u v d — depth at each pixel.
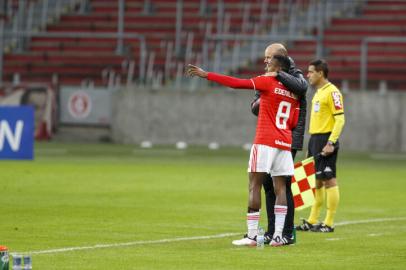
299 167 41.81
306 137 103.00
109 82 124.50
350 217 49.66
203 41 125.38
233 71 121.44
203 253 35.75
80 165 81.75
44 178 68.81
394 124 108.12
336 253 36.28
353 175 76.75
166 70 122.44
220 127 112.81
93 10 134.12
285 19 127.19
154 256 34.84
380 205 55.50
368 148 108.88
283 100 37.28
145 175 73.00
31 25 133.12
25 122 85.75
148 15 131.50
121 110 114.94
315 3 126.12
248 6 128.00
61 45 130.88
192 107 113.56
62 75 127.38
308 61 120.94
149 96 114.25
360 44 122.19
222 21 127.88
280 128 37.28
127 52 127.06
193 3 131.62
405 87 117.88
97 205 52.47
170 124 114.19
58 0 135.12
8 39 131.75
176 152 101.56
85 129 115.44
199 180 69.44
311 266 33.00
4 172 73.06
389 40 109.94
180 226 44.25
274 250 36.81
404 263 33.94
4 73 128.75
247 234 38.19
